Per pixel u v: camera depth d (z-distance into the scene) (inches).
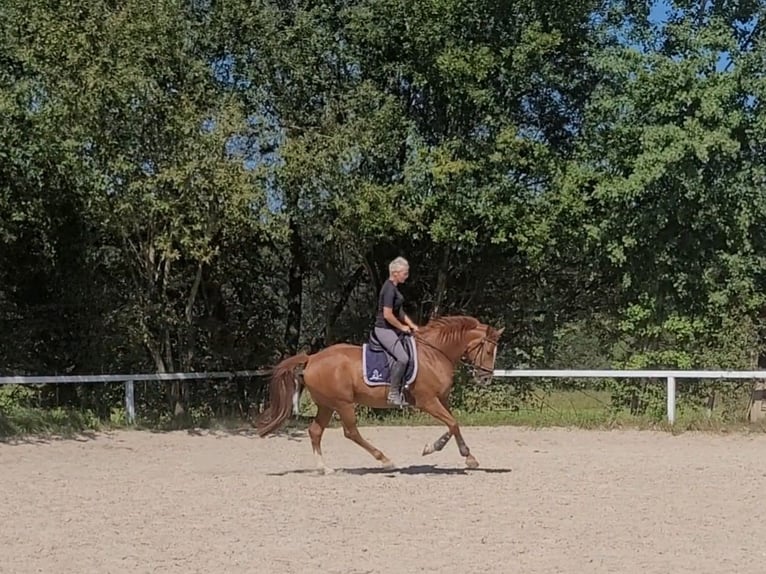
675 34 767.1
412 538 348.5
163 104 711.1
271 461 586.2
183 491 456.4
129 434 723.4
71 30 683.4
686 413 773.3
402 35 785.6
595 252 807.7
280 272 922.7
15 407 753.0
